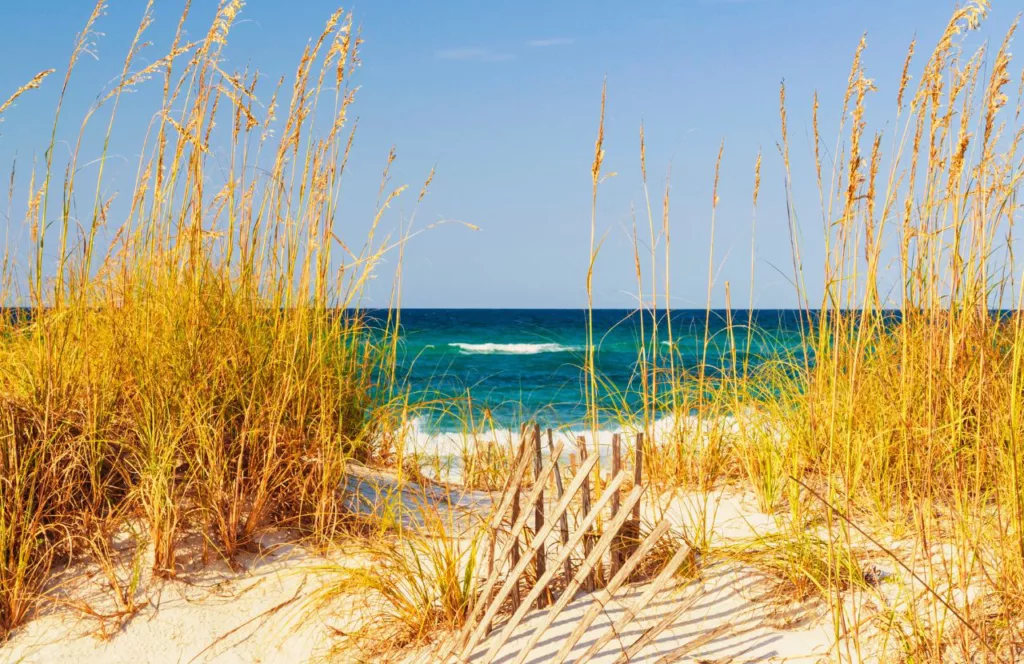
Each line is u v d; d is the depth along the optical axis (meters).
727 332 5.36
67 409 4.14
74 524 3.90
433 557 3.56
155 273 4.51
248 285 4.61
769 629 3.18
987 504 3.69
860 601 3.18
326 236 4.70
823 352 4.37
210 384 4.34
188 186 4.42
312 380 4.51
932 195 3.52
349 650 3.37
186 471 4.18
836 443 4.21
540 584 3.14
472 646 3.19
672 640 3.18
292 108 4.57
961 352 3.61
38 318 4.18
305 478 4.27
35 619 3.56
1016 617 2.91
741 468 4.95
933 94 3.33
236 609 3.65
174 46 4.38
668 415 5.15
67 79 4.08
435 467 5.29
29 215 4.18
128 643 3.45
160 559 3.79
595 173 4.06
